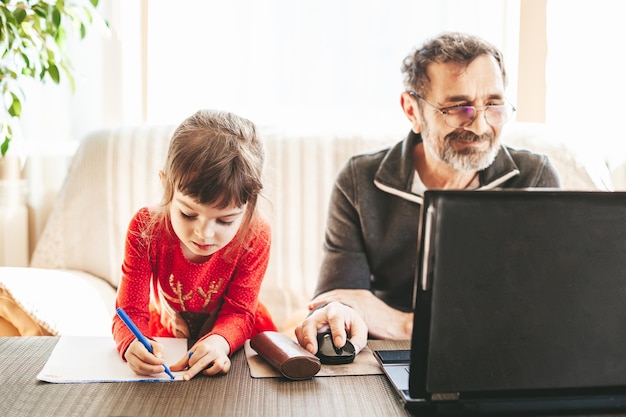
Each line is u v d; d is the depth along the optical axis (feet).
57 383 2.77
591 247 2.39
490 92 4.02
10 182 6.64
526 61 6.63
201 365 2.93
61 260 5.81
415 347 2.40
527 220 2.34
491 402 2.49
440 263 2.32
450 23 6.40
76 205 5.85
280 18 6.50
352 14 6.44
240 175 3.28
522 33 6.61
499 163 4.40
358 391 2.76
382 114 6.54
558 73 6.35
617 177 5.61
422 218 2.33
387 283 4.54
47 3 5.86
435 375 2.41
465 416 2.52
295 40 6.52
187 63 6.53
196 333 4.14
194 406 2.55
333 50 6.51
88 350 3.22
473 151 4.09
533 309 2.41
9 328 4.55
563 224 2.36
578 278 2.40
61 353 3.14
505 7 6.31
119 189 5.75
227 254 3.81
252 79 6.57
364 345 3.38
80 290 5.02
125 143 5.82
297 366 2.86
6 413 2.45
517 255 2.36
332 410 2.55
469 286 2.36
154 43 6.47
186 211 3.30
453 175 4.36
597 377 2.49
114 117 6.70
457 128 4.05
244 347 3.44
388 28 6.46
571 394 2.50
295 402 2.62
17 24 5.63
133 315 3.58
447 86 4.01
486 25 6.36
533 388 2.47
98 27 6.57
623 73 6.26
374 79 6.51
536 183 4.42
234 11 6.50
